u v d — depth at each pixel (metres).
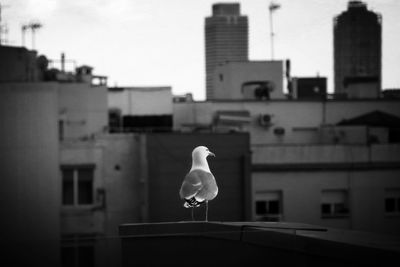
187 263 10.59
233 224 10.40
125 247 10.77
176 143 34.97
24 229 34.16
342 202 37.94
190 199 10.93
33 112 34.53
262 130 50.34
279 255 9.95
